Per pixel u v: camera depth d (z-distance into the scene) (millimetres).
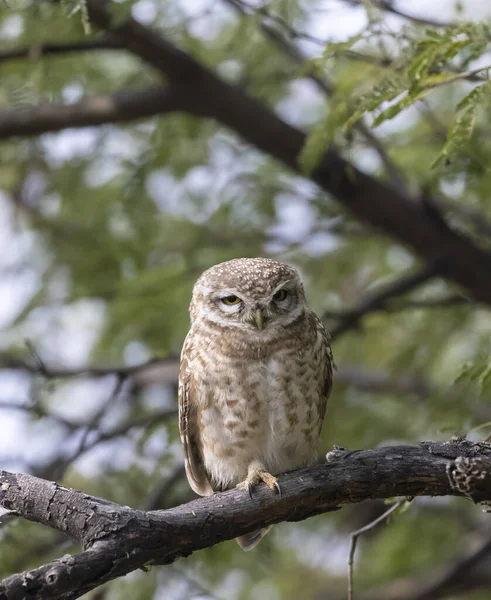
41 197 14680
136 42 11156
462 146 6754
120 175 13984
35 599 5480
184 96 11875
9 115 11836
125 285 12930
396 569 14594
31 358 12336
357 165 12680
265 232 13977
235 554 13242
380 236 13805
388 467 6852
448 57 6445
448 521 14594
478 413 12242
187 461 9062
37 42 10398
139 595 11727
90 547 5855
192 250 13875
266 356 8484
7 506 6137
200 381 8602
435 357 13523
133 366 11289
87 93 12742
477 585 14859
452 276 12234
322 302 14656
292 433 8555
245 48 12297
